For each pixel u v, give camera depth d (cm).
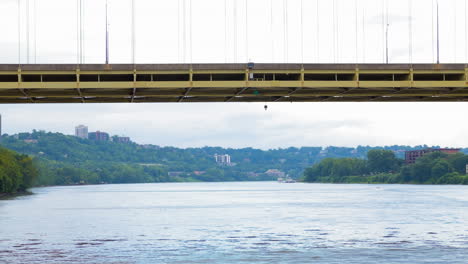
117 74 6369
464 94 6931
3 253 6450
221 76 6844
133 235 8062
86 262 5859
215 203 16575
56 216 11394
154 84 6312
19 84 6178
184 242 7306
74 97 6712
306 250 6550
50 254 6369
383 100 7275
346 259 5938
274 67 6475
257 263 5738
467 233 8062
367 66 6562
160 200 18712
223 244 7100
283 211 12756
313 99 7162
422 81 6556
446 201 16112
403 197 18750
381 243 7075
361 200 17188
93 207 14575
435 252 6341
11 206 14938
